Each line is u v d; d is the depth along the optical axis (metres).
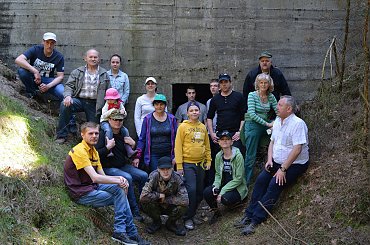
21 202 4.98
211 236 5.98
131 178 6.04
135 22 7.85
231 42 7.91
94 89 6.95
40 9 7.85
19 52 7.87
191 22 7.88
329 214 5.30
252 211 5.91
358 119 6.43
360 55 7.78
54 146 6.47
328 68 8.00
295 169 5.74
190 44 7.89
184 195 5.91
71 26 7.85
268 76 6.45
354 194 5.29
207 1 7.88
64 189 5.47
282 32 7.95
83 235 5.04
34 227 4.82
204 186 6.82
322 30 8.01
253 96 6.53
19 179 5.16
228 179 6.29
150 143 6.52
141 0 7.83
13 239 4.50
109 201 5.29
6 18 7.86
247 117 6.60
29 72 7.23
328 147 6.28
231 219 6.20
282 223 5.53
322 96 7.50
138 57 7.87
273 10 7.94
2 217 4.64
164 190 5.84
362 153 5.66
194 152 6.33
